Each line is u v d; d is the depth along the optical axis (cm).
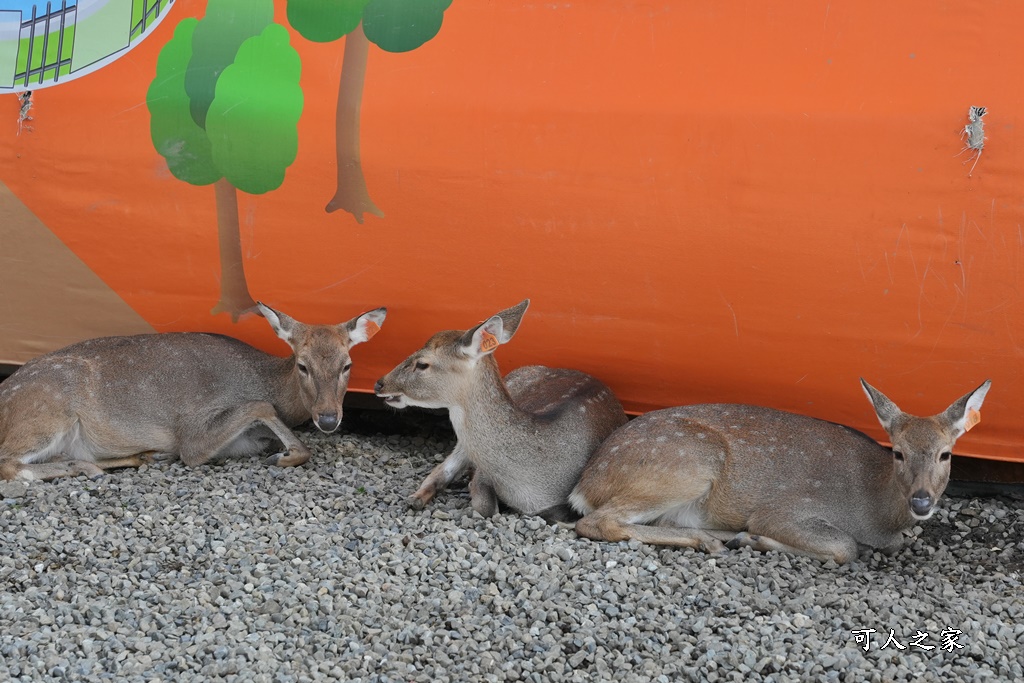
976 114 485
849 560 485
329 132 523
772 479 492
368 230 527
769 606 463
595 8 511
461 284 528
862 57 494
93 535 488
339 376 524
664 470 492
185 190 536
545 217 514
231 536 486
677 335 520
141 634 445
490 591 466
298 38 525
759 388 524
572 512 508
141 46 536
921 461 471
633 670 439
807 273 503
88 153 539
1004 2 486
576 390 522
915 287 498
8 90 543
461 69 516
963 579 488
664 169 504
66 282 552
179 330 556
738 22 502
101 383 532
